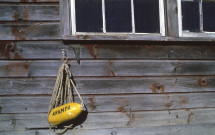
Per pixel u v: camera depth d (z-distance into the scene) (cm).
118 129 307
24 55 298
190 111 321
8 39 296
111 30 318
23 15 300
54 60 302
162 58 318
